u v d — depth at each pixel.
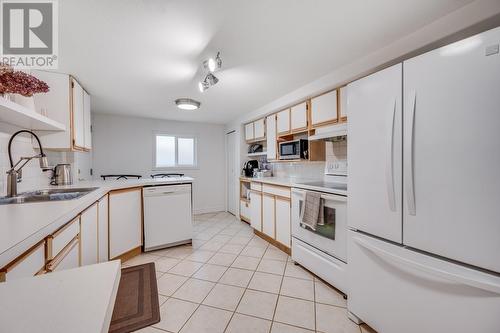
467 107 0.96
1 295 0.43
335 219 1.86
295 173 3.43
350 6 1.27
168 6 1.23
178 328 1.46
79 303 0.41
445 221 1.03
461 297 0.98
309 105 2.67
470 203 0.95
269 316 1.57
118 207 2.33
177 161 4.75
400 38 1.62
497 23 1.26
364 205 1.43
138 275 2.13
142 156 4.34
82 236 1.57
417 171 1.13
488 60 0.90
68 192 1.94
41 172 2.27
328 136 2.23
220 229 3.68
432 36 1.44
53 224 0.99
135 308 1.65
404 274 1.19
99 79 2.30
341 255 1.80
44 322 0.36
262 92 2.82
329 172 2.77
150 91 2.72
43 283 0.47
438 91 1.05
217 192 5.11
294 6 1.26
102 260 2.06
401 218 1.22
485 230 0.92
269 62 1.98
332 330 1.44
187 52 1.76
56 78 2.11
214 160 5.07
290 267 2.31
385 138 1.29
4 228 0.88
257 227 3.28
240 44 1.66
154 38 1.55
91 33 1.48
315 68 2.12
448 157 1.02
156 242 2.71
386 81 1.28
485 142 0.91
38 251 0.96
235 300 1.75
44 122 1.75
